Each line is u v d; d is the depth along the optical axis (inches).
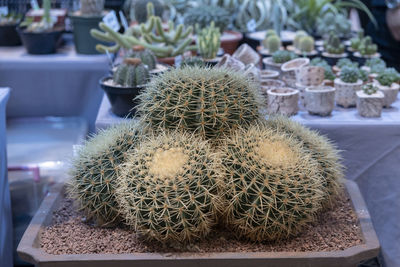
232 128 28.1
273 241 28.3
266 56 65.6
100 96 64.8
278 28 76.8
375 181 43.5
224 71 29.0
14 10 79.4
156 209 25.1
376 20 73.6
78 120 66.0
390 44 71.6
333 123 42.5
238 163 26.2
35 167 51.5
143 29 56.9
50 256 26.7
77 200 31.4
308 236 29.2
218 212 27.6
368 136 42.6
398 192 42.3
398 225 41.7
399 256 41.4
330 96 43.5
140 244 28.0
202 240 28.1
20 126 65.1
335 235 29.5
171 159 25.8
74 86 64.4
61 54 66.4
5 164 39.6
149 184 25.2
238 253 26.5
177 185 24.9
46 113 65.9
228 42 67.9
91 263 26.2
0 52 67.4
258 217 26.4
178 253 26.6
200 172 25.2
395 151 42.5
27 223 49.6
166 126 28.4
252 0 77.8
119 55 68.6
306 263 26.2
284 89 45.1
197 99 27.5
